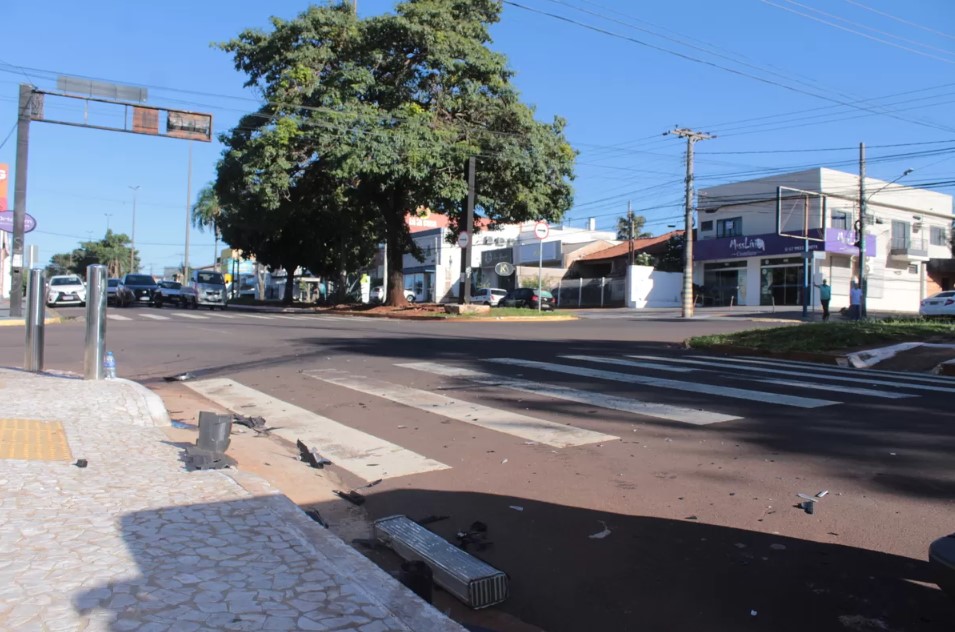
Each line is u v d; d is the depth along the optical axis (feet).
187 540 12.32
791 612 11.32
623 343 54.80
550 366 38.34
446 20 93.81
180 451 19.04
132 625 9.17
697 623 11.11
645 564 13.24
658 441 21.77
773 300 140.77
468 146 91.56
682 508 16.03
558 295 178.50
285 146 89.20
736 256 145.07
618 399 28.43
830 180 131.75
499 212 103.96
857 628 10.79
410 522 14.56
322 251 149.28
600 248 197.06
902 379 35.63
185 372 37.47
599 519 15.52
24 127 68.59
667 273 160.97
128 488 15.31
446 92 97.14
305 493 17.17
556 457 20.21
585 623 11.24
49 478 15.76
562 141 103.60
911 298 149.79
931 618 11.03
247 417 25.84
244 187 98.58
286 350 46.65
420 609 9.96
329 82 91.61
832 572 12.67
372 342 52.24
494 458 20.24
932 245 154.51
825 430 22.99
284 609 9.77
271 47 96.89
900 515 15.31
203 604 9.84
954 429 22.99
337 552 12.03
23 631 8.93
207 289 128.16
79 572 10.81
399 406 27.58
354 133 87.92
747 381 33.35
